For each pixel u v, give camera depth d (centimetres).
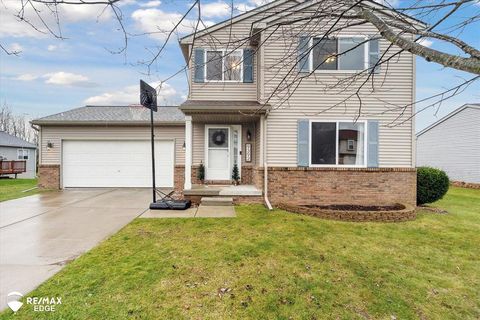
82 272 405
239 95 1036
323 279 406
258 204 914
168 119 1338
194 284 380
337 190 912
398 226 695
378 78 906
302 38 363
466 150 1827
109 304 328
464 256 510
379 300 358
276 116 916
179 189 1282
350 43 902
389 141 916
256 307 332
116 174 1325
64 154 1312
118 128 1322
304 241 560
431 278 423
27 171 2852
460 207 985
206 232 606
